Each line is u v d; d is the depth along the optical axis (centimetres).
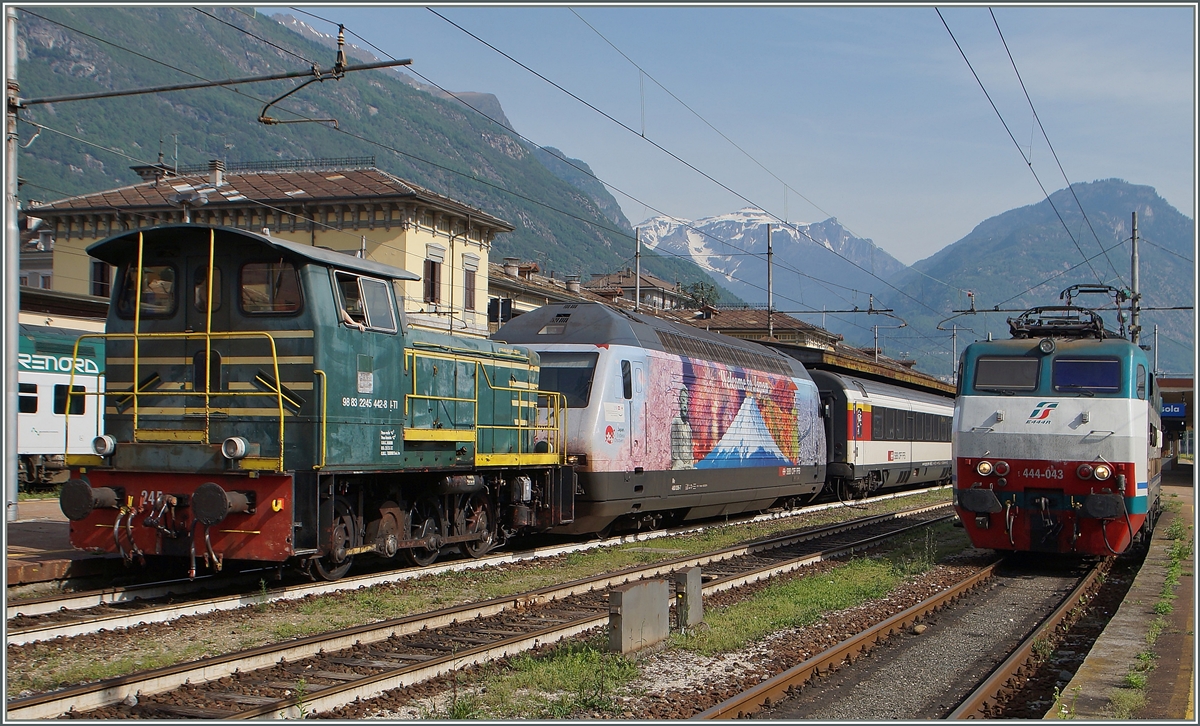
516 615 1074
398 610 1062
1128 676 800
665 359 1830
